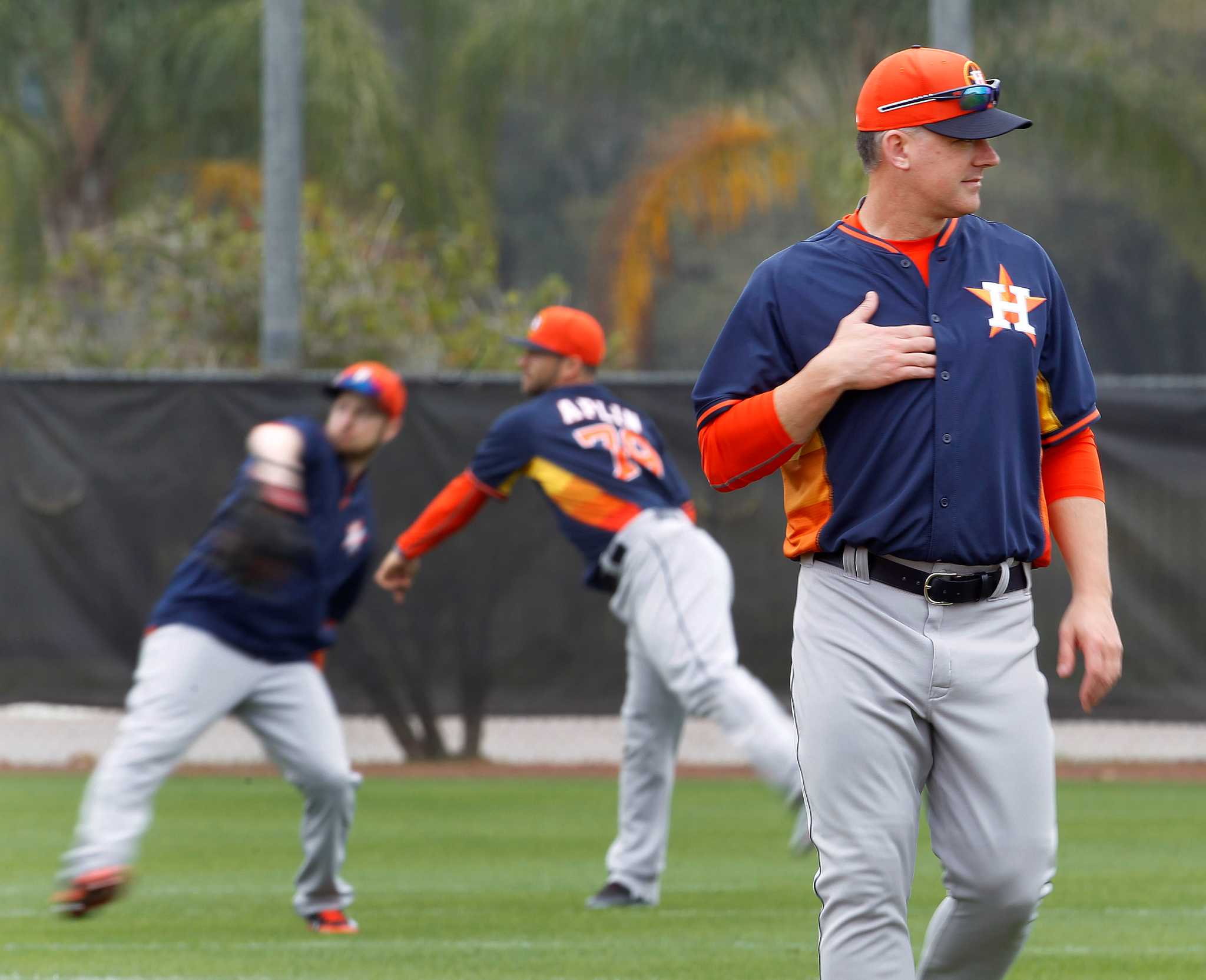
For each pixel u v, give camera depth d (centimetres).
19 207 6394
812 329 1233
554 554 3781
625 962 1884
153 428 3794
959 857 1210
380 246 5078
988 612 1216
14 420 3803
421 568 3797
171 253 4981
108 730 4178
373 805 3362
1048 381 1267
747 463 1230
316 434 1944
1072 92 6347
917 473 1194
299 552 1778
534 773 3800
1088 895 2369
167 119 6419
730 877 2541
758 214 10881
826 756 1202
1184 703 3600
